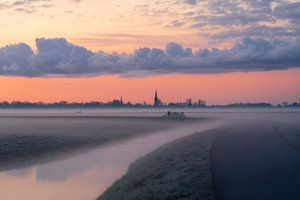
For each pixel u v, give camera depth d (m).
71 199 26.00
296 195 14.30
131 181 23.38
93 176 33.22
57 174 35.12
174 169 22.02
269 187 15.62
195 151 28.12
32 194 27.89
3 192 28.81
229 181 16.92
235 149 28.09
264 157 23.50
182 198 15.42
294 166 20.09
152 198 16.80
